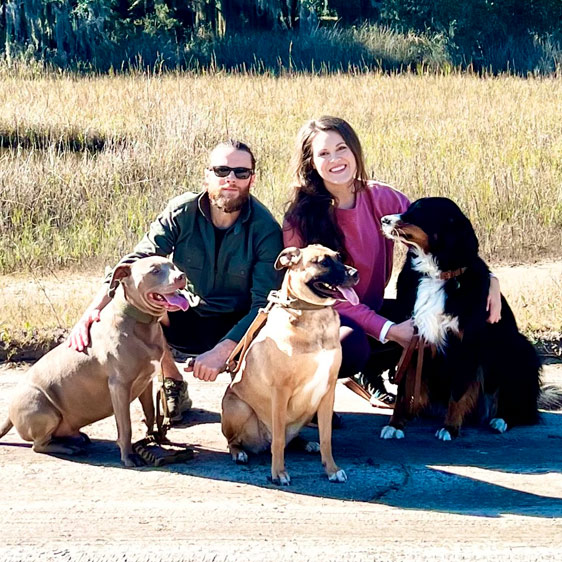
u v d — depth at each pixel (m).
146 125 13.30
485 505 4.23
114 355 4.64
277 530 3.89
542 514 4.11
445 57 28.08
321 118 5.27
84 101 16.52
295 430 4.74
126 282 4.61
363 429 5.45
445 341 5.20
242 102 16.41
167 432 5.28
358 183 5.34
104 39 28.30
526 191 10.52
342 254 5.23
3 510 4.12
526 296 7.58
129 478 4.55
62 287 8.36
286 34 30.38
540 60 25.64
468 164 11.45
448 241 5.10
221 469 4.69
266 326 4.54
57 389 4.79
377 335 5.27
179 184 11.11
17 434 5.27
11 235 9.80
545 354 6.66
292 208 5.26
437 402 5.55
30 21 26.94
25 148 13.41
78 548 3.70
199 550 3.67
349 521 4.00
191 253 5.32
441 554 3.64
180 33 31.86
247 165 5.13
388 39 28.95
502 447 5.14
